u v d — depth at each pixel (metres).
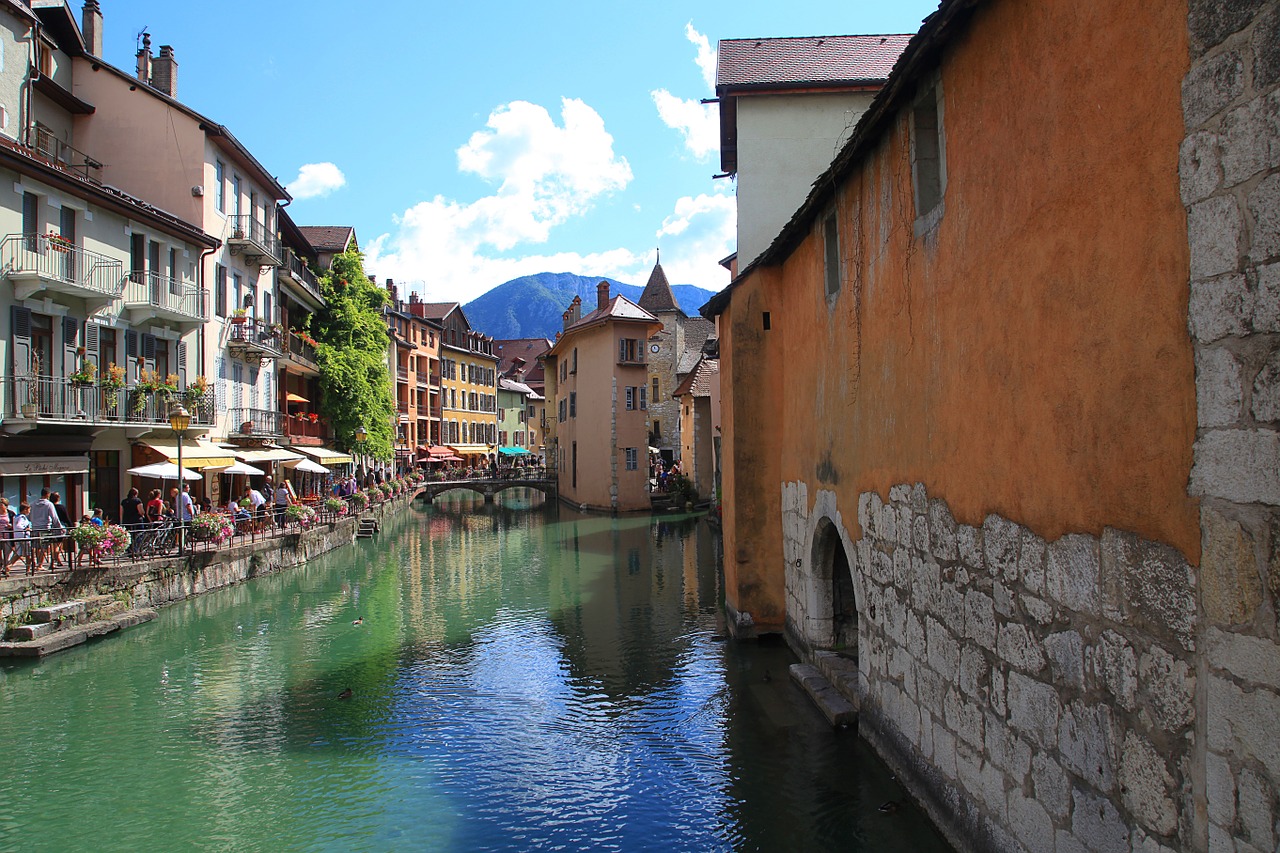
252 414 28.05
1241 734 3.13
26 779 8.56
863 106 16.36
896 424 7.19
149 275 21.52
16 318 17.16
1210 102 3.28
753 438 12.81
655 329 42.75
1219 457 3.24
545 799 7.92
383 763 8.89
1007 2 4.99
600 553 25.77
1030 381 4.79
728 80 16.45
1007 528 5.10
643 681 11.52
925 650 6.58
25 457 17.05
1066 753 4.45
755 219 16.42
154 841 7.25
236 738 9.69
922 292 6.51
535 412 91.69
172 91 28.66
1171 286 3.53
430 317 65.44
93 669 12.59
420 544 29.23
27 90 20.78
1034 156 4.69
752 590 12.85
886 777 7.61
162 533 17.92
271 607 17.47
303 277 34.06
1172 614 3.55
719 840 6.97
